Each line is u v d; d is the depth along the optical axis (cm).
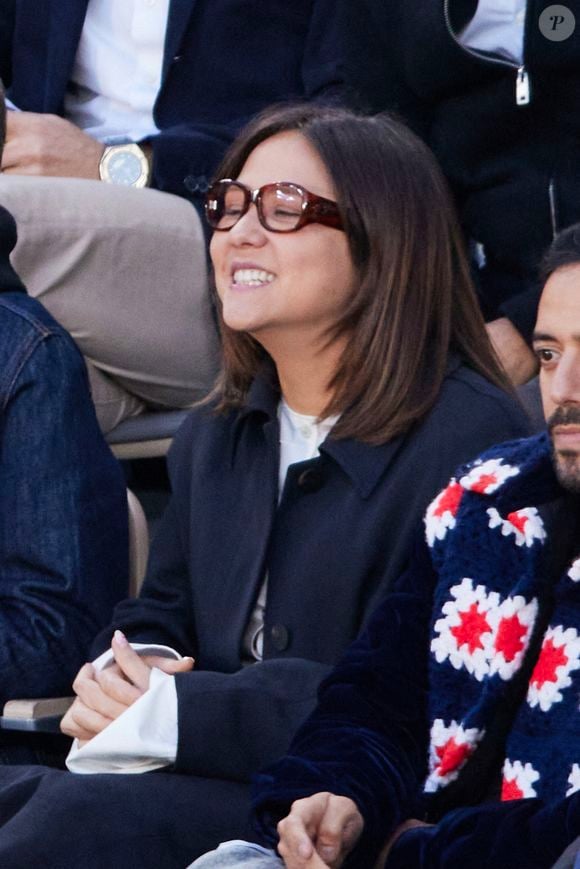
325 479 1141
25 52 1770
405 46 1573
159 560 1237
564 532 949
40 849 989
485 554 972
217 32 1705
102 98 1764
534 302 1468
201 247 1571
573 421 895
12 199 1488
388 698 987
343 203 1155
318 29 1678
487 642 959
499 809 888
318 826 914
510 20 1566
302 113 1195
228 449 1208
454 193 1573
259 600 1166
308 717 995
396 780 954
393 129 1195
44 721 1203
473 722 951
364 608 1112
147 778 1034
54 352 1268
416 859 905
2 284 1309
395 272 1152
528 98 1509
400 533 1106
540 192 1518
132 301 1540
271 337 1166
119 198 1542
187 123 1706
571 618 925
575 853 820
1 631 1217
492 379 1176
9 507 1240
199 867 905
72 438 1257
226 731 1040
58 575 1230
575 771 901
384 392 1134
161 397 1592
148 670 1105
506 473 977
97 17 1762
